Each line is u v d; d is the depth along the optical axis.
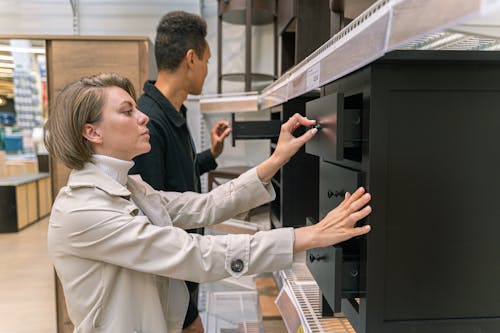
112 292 0.81
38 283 2.73
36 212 3.16
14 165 3.12
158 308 0.84
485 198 0.64
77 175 0.82
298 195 1.38
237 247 0.74
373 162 0.63
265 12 2.29
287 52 2.10
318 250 0.76
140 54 2.14
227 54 2.75
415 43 0.60
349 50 0.61
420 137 0.63
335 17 0.91
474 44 0.63
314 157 1.38
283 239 0.73
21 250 3.09
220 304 1.69
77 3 2.75
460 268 0.65
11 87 2.54
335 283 0.65
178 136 1.33
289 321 1.07
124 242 0.75
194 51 1.31
